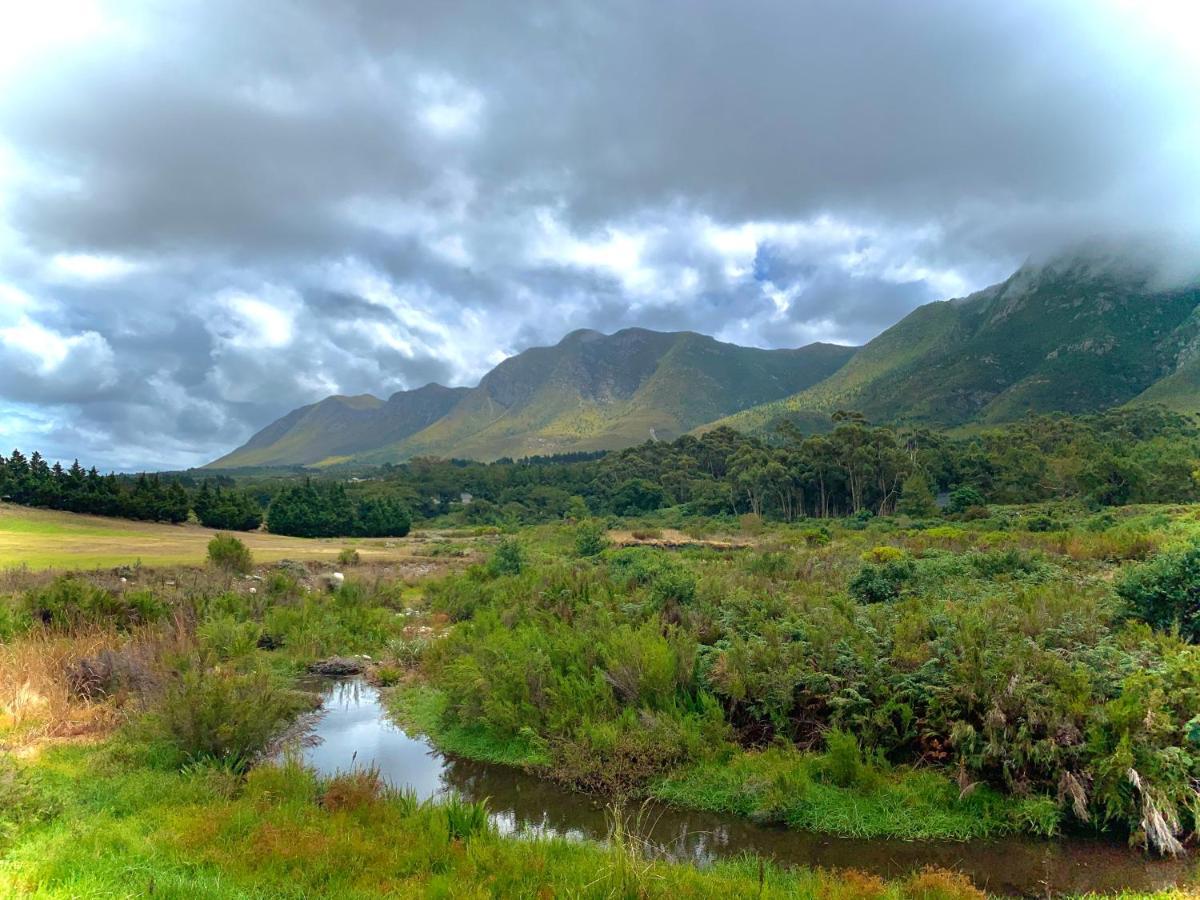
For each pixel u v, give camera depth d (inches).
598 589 641.6
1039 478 2711.6
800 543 1445.6
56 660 453.4
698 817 308.0
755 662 383.9
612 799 327.3
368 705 494.9
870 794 303.4
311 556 1462.8
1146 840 260.8
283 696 426.0
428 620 770.8
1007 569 653.3
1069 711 291.1
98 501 2222.0
